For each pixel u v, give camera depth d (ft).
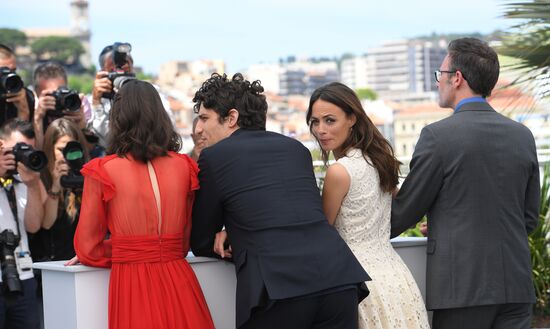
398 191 10.88
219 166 9.59
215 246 9.95
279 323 9.21
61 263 9.93
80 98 15.43
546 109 16.29
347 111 10.50
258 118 10.11
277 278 9.09
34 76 17.24
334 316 9.37
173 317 9.25
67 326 9.66
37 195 12.87
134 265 9.32
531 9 15.57
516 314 10.75
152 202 9.41
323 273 9.25
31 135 13.78
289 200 9.52
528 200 11.09
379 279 10.16
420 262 11.59
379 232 10.49
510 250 10.57
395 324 10.07
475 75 10.84
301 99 449.48
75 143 13.39
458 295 10.44
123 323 9.15
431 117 360.07
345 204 10.29
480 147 10.54
